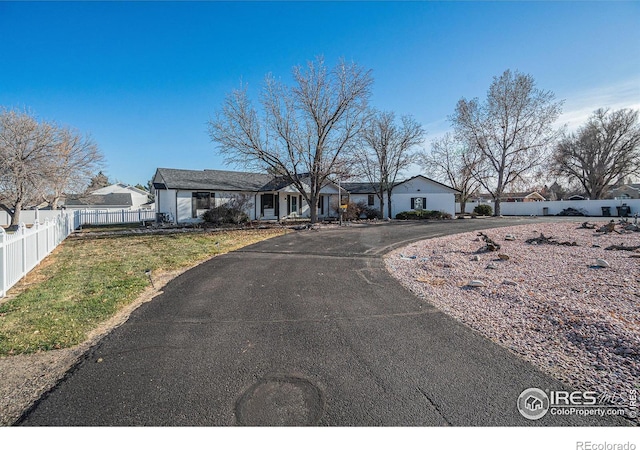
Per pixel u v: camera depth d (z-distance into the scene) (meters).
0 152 20.91
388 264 7.88
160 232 15.77
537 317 4.09
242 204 21.27
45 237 8.95
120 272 7.08
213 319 4.32
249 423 2.31
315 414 2.38
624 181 35.72
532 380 2.77
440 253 8.99
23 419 2.38
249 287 5.90
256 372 2.96
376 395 2.60
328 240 12.30
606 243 8.94
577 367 2.96
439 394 2.60
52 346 3.50
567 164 35.44
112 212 21.72
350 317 4.34
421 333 3.79
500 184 28.53
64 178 26.34
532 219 22.92
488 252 8.60
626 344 3.23
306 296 5.32
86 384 2.79
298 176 20.25
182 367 3.05
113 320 4.30
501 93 27.36
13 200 23.83
